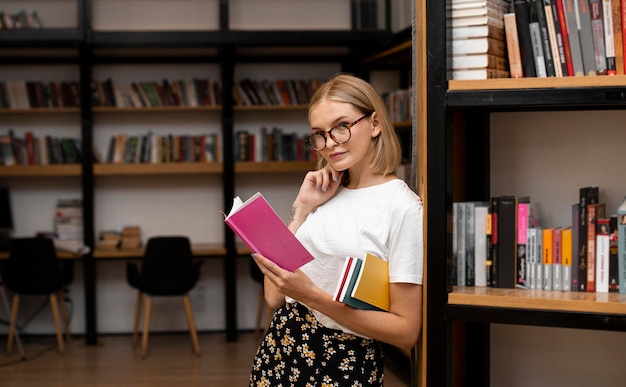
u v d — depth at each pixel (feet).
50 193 23.77
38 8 21.80
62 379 18.67
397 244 6.17
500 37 6.73
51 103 22.77
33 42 20.15
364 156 6.42
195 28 22.85
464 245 6.93
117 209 24.06
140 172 22.70
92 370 19.58
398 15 20.39
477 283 6.90
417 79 6.61
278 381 6.48
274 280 5.99
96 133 23.67
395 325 6.13
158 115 23.80
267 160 23.29
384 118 6.37
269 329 6.69
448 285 6.40
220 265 24.34
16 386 18.03
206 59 23.59
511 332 8.02
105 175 23.99
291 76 24.09
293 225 6.70
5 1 21.75
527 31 6.68
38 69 23.43
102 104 22.79
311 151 23.40
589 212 6.62
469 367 8.01
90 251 22.43
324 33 20.68
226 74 22.70
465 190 7.94
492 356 8.09
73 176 23.82
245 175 24.31
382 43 20.63
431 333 6.33
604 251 6.59
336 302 6.01
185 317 24.25
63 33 20.07
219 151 23.25
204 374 19.08
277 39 20.77
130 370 19.56
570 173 7.72
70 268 22.39
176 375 18.99
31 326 23.89
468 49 6.51
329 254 6.39
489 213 6.86
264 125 24.11
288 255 5.95
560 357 7.86
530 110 7.63
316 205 6.71
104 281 24.03
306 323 6.39
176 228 24.23
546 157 7.80
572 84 6.13
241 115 24.06
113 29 22.54
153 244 20.80
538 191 7.84
